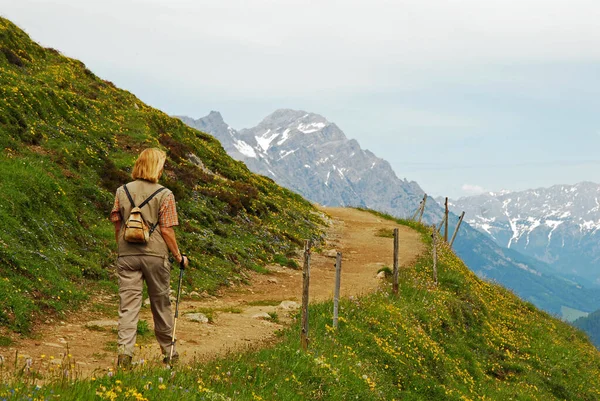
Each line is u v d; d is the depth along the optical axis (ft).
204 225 85.66
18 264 44.01
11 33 112.57
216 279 67.77
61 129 83.46
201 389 25.44
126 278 26.05
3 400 18.02
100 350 34.40
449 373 63.05
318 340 46.88
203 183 103.71
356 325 56.65
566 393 84.33
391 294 75.61
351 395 37.93
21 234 49.96
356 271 90.02
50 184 62.18
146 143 99.55
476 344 81.97
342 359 44.83
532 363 89.20
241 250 82.17
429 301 80.12
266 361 35.50
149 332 40.11
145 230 25.79
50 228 55.72
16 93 80.89
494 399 66.59
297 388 33.73
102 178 77.71
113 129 100.12
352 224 146.92
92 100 106.52
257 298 64.44
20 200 54.49
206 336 42.01
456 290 94.79
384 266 90.99
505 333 94.02
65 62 122.52
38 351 31.91
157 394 22.81
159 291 26.84
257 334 45.60
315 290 73.31
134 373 24.21
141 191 26.27
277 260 87.20
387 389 46.26
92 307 45.85
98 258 57.82
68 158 74.90
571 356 100.53
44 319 39.09
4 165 59.98
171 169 98.78
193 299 58.44
